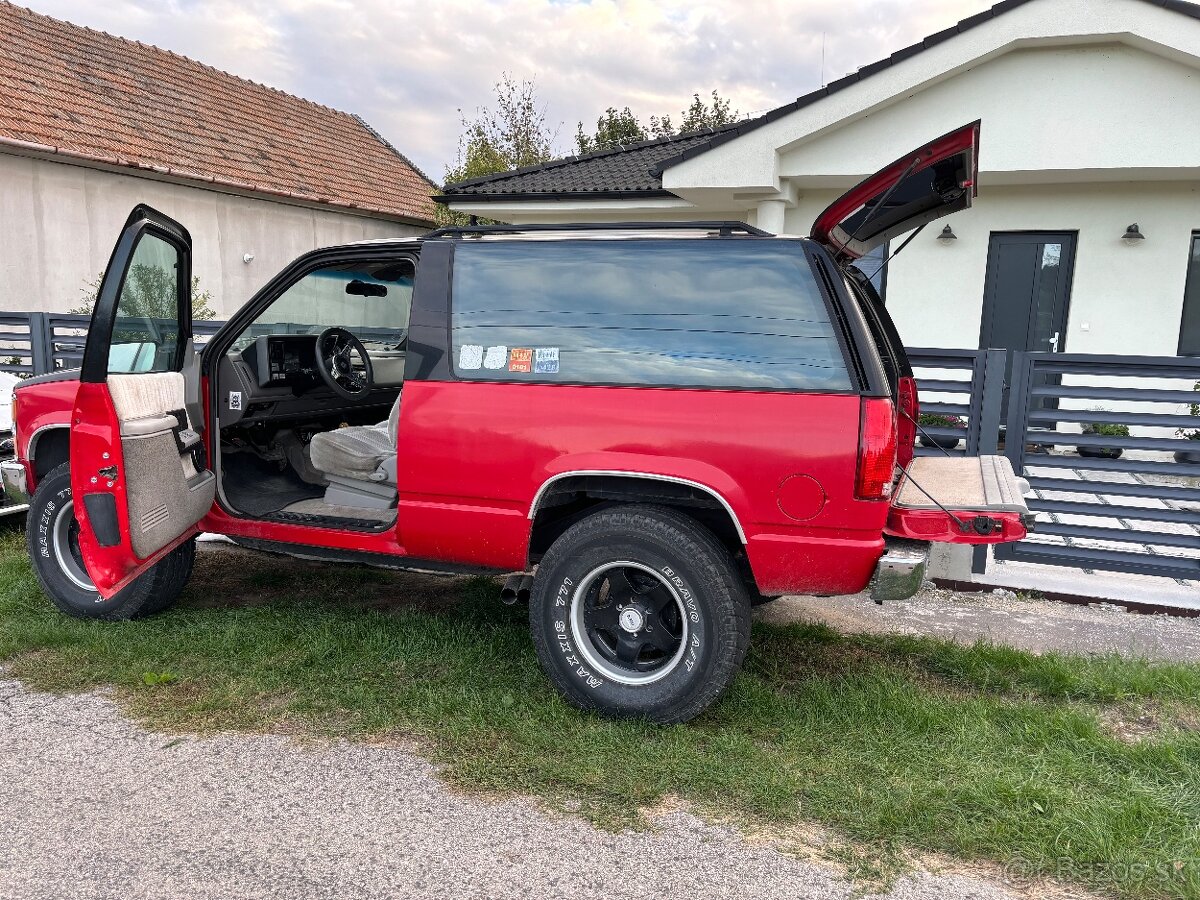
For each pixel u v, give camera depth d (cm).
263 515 408
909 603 494
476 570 363
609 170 1305
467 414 342
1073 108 882
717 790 289
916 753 310
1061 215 1009
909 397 430
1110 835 260
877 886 244
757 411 311
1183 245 973
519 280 351
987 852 258
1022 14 852
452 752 312
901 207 376
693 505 329
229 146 1534
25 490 436
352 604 462
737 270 327
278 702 349
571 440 329
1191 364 478
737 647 320
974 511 312
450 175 2080
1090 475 837
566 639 336
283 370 450
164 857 252
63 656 384
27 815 272
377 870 248
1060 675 375
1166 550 612
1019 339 1051
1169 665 391
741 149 977
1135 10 817
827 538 309
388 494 416
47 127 1207
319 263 394
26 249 1170
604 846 261
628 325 334
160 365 394
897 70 906
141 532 354
